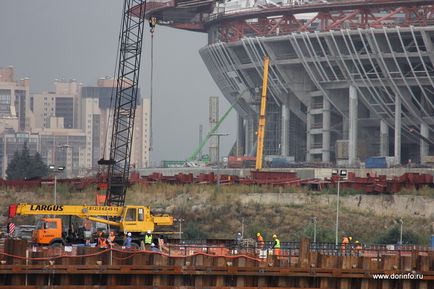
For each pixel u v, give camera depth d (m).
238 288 94.19
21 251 92.44
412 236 169.25
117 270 92.44
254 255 98.56
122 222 117.12
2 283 90.81
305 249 96.44
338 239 163.12
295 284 95.44
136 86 190.50
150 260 93.69
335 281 96.19
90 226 125.25
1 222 177.88
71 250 96.19
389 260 97.56
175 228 173.62
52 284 91.62
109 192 185.12
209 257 94.31
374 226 182.75
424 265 97.94
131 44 189.12
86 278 92.25
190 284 93.75
